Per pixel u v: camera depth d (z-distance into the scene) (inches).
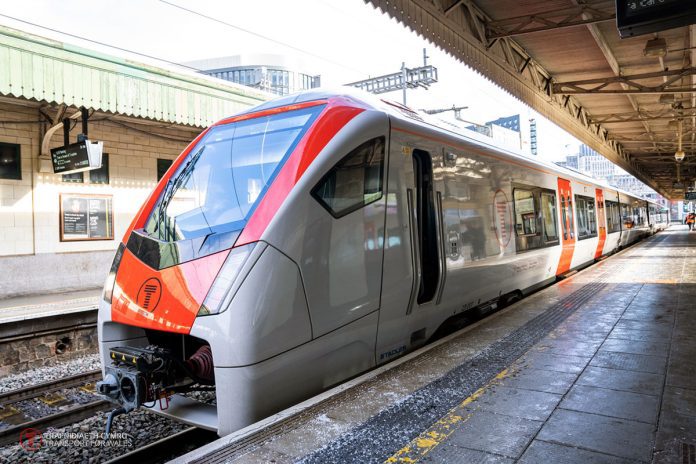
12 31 342.3
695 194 1429.6
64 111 422.0
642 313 252.5
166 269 157.3
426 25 304.7
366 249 172.4
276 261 144.1
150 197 186.2
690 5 180.7
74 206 462.0
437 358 184.7
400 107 217.2
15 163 429.1
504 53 416.5
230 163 175.0
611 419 127.6
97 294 428.5
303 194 153.4
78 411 209.3
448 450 114.8
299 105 184.9
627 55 471.2
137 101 414.9
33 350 288.7
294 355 147.3
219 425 139.5
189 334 144.0
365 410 138.3
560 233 399.2
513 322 241.1
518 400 142.6
